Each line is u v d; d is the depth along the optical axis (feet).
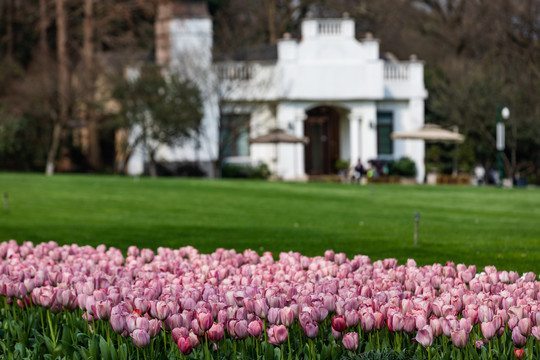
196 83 144.77
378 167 152.76
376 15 217.56
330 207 76.43
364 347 20.35
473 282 23.34
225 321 19.39
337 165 157.69
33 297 22.18
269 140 139.03
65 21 153.38
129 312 20.42
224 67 150.61
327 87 155.22
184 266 28.76
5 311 24.62
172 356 19.97
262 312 19.60
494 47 192.13
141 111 142.41
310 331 18.63
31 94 143.43
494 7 194.49
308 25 154.71
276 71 153.48
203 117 144.15
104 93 147.54
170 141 144.66
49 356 20.97
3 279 24.48
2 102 146.82
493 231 56.13
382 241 49.52
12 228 56.95
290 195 89.45
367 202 82.79
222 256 30.83
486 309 19.31
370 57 156.35
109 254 32.35
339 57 155.53
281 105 154.51
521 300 20.65
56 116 144.05
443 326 18.33
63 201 77.36
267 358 19.24
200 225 59.67
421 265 39.63
